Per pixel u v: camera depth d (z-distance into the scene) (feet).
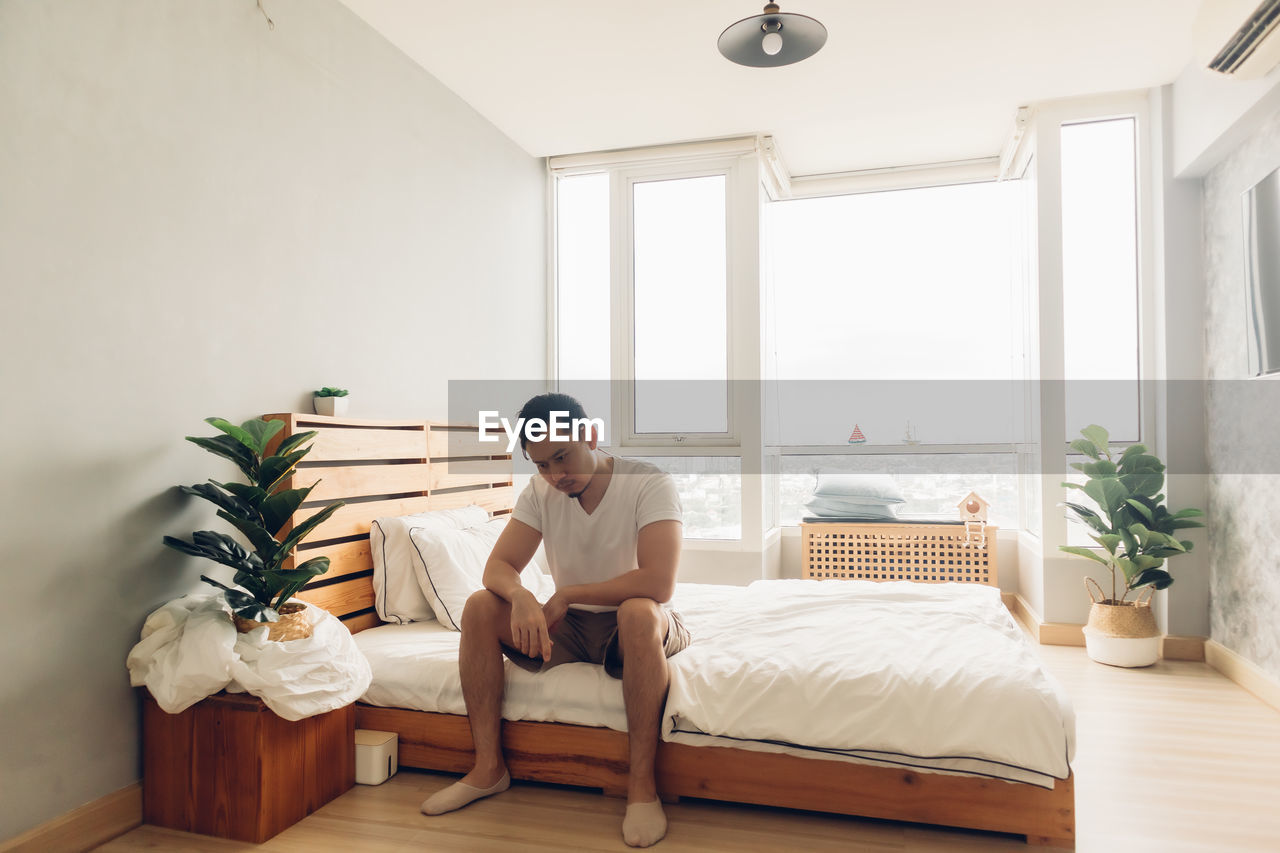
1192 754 7.14
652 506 6.46
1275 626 8.65
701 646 6.86
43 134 5.42
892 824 5.82
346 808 6.15
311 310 8.09
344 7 8.75
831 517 13.67
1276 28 7.32
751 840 5.57
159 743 5.94
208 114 6.84
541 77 10.61
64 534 5.53
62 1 5.57
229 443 6.15
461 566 8.30
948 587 9.22
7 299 5.17
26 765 5.26
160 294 6.33
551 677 6.42
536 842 5.55
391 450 8.76
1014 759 5.30
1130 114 11.35
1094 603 10.66
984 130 12.53
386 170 9.44
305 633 6.12
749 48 7.70
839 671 5.94
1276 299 8.29
